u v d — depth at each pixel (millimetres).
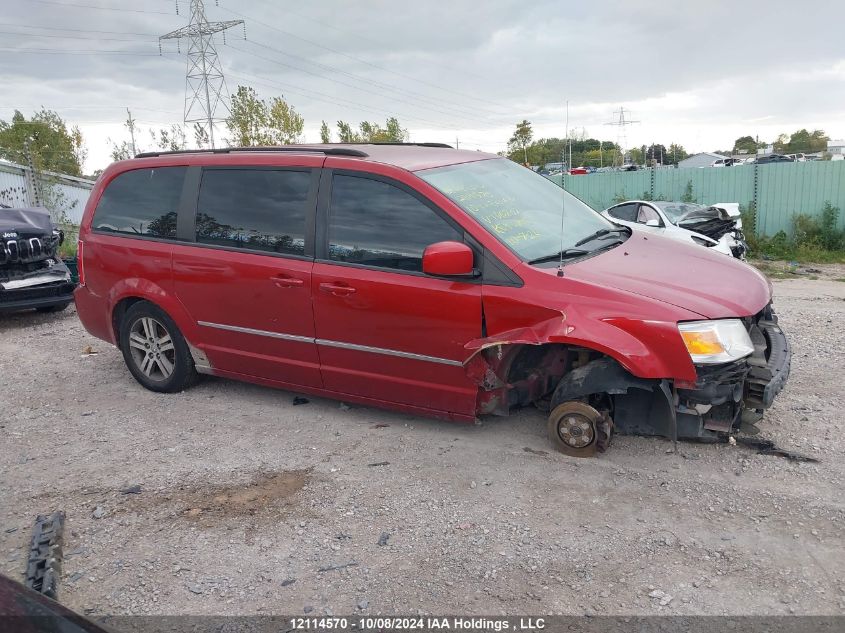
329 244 4887
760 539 3510
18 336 8461
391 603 3180
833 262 17047
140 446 4992
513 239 4500
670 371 3973
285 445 4887
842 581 3170
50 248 9359
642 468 4277
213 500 4176
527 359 4637
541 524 3748
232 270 5258
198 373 6000
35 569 3498
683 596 3129
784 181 18984
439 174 4828
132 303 6051
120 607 3244
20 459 4863
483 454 4574
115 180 6070
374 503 4051
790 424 4809
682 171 20281
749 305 4203
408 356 4648
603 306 4082
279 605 3205
